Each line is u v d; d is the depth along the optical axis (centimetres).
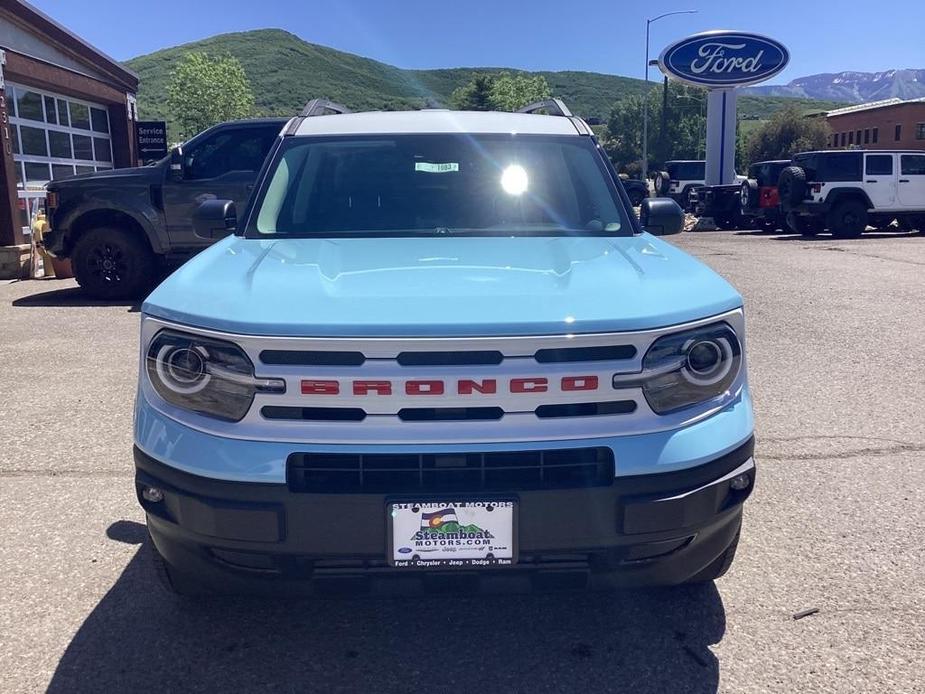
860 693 267
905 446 493
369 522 241
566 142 423
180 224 1009
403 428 240
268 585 259
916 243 1777
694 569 275
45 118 1502
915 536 377
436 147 414
